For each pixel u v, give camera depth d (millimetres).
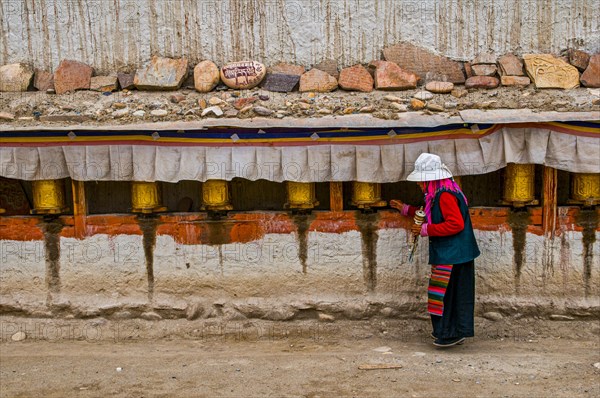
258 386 4363
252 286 5484
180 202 5762
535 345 5195
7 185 5680
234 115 5320
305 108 5371
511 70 5605
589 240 5402
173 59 5738
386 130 5188
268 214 5438
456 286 4953
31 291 5484
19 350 5168
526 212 5406
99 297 5484
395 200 5434
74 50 5781
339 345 5250
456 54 5719
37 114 5375
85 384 4426
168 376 4547
